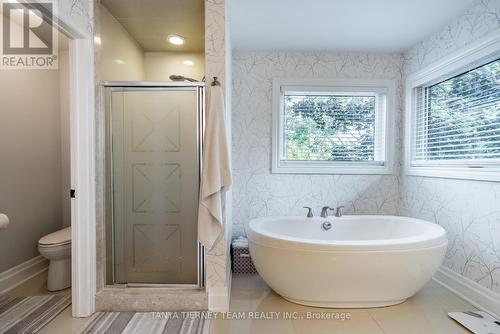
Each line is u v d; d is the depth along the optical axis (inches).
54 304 78.3
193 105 75.2
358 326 67.7
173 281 78.1
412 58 109.5
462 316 71.4
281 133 118.0
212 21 73.3
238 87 115.2
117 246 78.0
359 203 117.4
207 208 70.8
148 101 75.9
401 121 116.1
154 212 77.5
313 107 118.2
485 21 76.8
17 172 94.7
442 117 97.6
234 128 115.6
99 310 73.8
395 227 98.9
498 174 72.4
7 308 76.1
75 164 70.7
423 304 78.5
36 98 103.0
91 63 71.6
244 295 84.3
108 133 76.2
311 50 114.0
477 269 79.3
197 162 75.7
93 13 71.9
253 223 90.7
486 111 79.7
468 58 82.0
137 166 77.0
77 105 70.3
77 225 71.1
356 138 118.0
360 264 69.7
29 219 99.4
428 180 100.0
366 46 110.1
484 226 77.4
